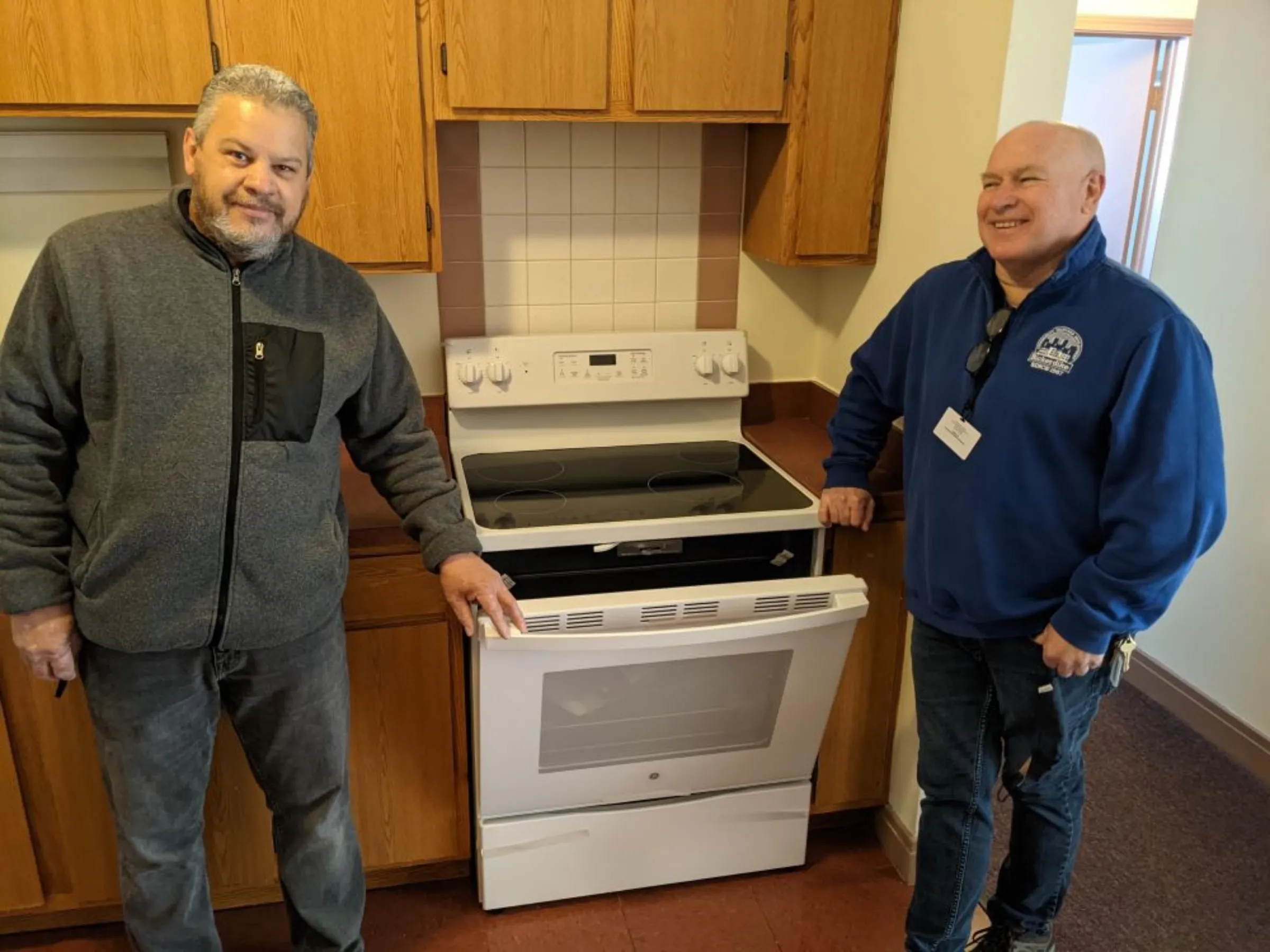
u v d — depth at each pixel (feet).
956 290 5.07
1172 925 6.34
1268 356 7.74
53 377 4.21
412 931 6.22
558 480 6.37
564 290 7.08
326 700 5.00
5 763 5.49
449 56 5.59
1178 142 8.47
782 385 7.65
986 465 4.69
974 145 5.52
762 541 5.92
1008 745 5.14
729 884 6.69
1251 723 8.11
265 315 4.35
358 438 5.23
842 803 6.86
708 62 5.93
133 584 4.30
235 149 4.01
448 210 6.70
